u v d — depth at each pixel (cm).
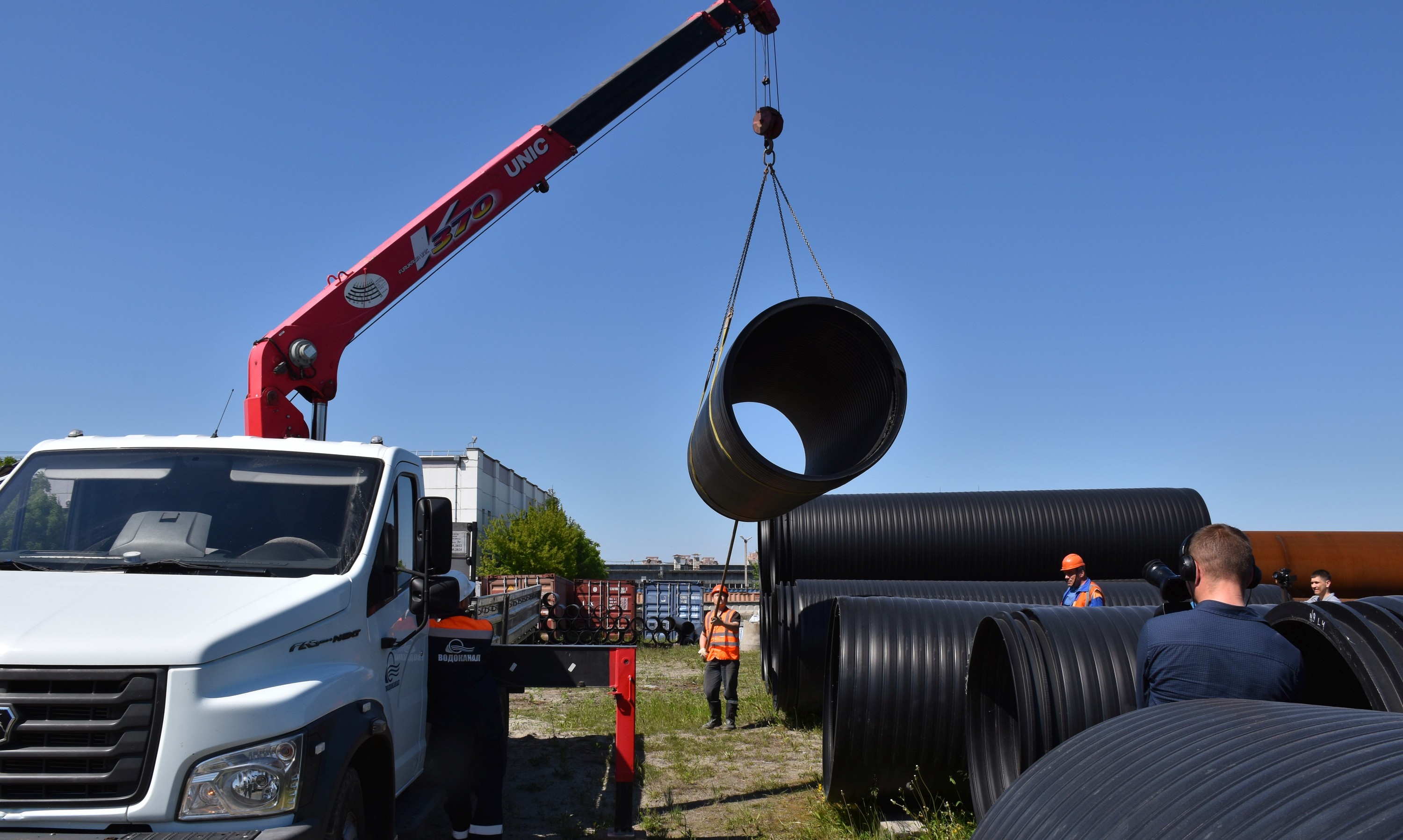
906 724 634
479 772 578
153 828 325
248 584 414
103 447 486
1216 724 265
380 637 484
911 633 657
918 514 1303
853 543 1288
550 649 634
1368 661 288
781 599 1129
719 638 1062
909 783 647
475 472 6444
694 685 1402
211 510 461
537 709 1149
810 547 1286
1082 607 547
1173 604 387
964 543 1295
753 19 1026
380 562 487
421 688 560
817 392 733
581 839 626
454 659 583
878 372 620
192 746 331
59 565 425
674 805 714
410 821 486
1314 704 325
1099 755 279
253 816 335
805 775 815
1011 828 279
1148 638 338
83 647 332
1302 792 199
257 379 761
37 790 322
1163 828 216
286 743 347
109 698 328
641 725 1057
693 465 766
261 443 500
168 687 333
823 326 631
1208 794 219
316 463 496
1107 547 1299
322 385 805
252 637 365
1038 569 1304
